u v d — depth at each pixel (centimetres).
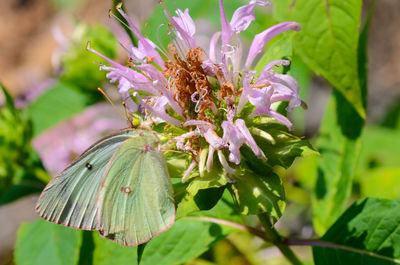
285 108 29
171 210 28
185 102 29
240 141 28
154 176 28
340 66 29
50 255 32
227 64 29
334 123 32
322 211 32
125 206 29
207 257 36
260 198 28
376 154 37
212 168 28
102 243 31
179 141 29
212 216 31
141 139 29
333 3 29
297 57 34
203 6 33
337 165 32
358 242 29
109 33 34
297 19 29
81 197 29
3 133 34
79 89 35
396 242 29
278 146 28
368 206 29
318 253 29
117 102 35
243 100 28
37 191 34
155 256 31
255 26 32
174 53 29
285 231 37
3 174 34
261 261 35
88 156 29
